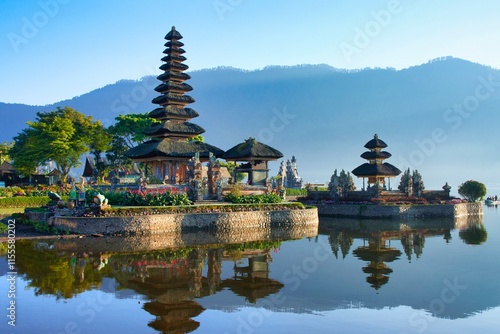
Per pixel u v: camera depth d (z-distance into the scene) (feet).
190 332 51.39
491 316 57.06
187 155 185.37
